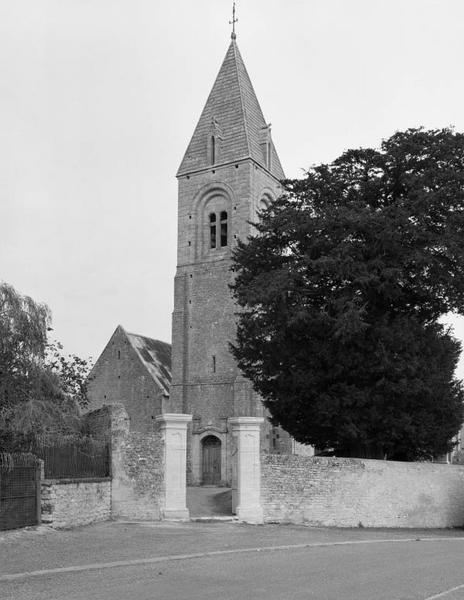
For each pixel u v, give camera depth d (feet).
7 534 63.05
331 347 105.19
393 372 102.99
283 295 104.78
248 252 121.80
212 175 183.62
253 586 42.34
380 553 59.52
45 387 84.99
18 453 69.82
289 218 112.37
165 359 195.93
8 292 84.12
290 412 112.37
